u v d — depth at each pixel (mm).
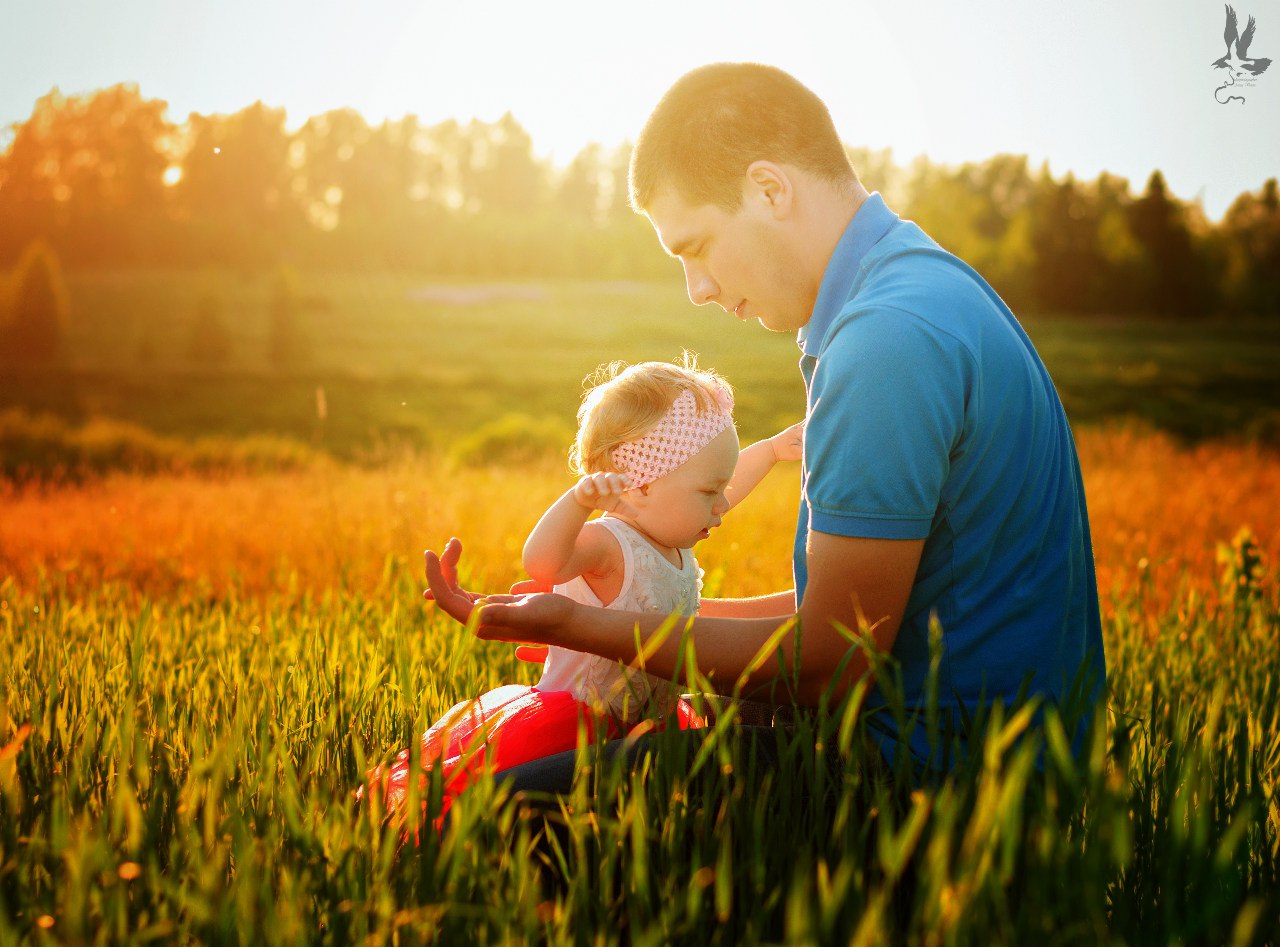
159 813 1681
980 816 1289
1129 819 1656
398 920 1392
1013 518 1909
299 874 1556
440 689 2768
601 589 2326
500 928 1418
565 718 2182
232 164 83938
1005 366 1912
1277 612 4082
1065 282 77438
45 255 60312
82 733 2203
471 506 8258
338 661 2773
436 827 1591
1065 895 1375
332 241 86250
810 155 2143
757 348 67125
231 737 1932
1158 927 1531
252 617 4277
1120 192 80500
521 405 55156
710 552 6176
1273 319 75500
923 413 1797
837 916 1479
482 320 76125
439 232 90188
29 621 3703
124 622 3566
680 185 2184
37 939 1450
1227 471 14273
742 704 2219
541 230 93688
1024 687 1724
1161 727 2379
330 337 68875
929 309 1863
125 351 61625
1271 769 2201
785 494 11172
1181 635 3781
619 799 1670
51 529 8172
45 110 77562
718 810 1768
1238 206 77875
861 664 1881
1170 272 77000
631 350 68000
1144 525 8688
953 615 1913
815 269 2199
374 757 2178
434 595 1918
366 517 7781
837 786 1795
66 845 1566
